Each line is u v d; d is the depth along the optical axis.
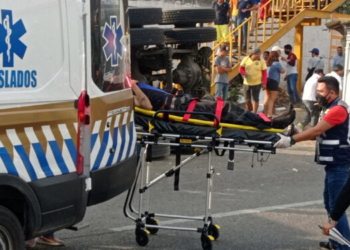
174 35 11.78
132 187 6.55
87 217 7.38
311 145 12.96
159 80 11.80
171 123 6.29
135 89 6.37
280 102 19.91
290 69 18.12
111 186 5.67
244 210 7.82
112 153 5.71
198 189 8.88
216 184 9.25
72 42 5.10
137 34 10.68
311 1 19.20
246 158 11.36
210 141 6.40
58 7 4.98
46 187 4.88
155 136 6.24
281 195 8.66
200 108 6.21
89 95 5.32
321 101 5.96
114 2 5.91
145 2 16.95
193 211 7.73
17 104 4.64
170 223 7.18
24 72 4.70
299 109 17.70
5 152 4.57
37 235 4.92
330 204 6.03
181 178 9.57
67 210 5.09
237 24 17.64
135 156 6.24
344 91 13.02
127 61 6.26
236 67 16.56
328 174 6.01
